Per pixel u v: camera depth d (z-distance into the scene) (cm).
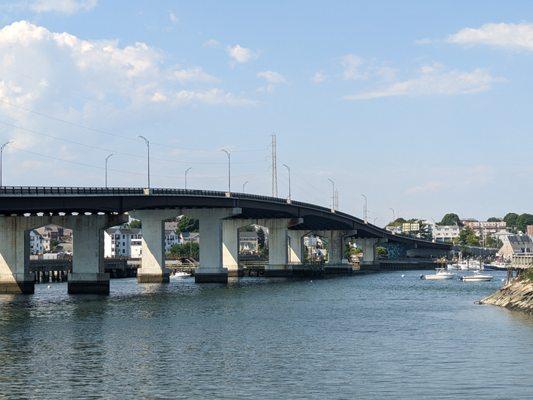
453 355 5512
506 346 5897
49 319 7875
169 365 5147
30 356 5497
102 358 5412
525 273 9681
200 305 9700
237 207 15688
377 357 5456
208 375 4809
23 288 11562
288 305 9819
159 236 15012
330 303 10206
